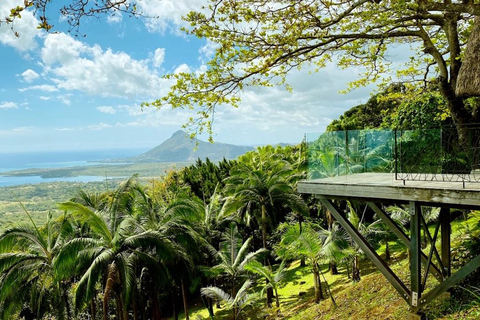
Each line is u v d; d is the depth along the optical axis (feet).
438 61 40.06
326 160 32.81
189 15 30.09
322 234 67.46
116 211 62.34
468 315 25.35
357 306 43.42
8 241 62.34
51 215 75.82
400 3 28.76
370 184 27.61
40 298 64.59
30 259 63.72
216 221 89.97
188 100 31.60
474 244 33.42
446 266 32.94
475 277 30.86
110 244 57.88
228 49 31.32
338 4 31.91
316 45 35.58
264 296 85.40
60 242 67.21
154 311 73.56
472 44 28.27
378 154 33.76
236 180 94.68
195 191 120.88
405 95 47.98
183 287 78.79
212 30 30.48
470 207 24.20
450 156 29.48
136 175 67.36
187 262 67.15
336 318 43.60
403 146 32.37
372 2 30.66
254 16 30.17
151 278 65.92
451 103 39.50
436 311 28.66
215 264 83.05
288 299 79.00
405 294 27.45
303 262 102.01
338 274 83.56
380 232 71.26
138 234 58.08
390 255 79.36
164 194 108.78
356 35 35.76
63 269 55.11
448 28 38.14
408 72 46.09
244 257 80.43
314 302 66.18
